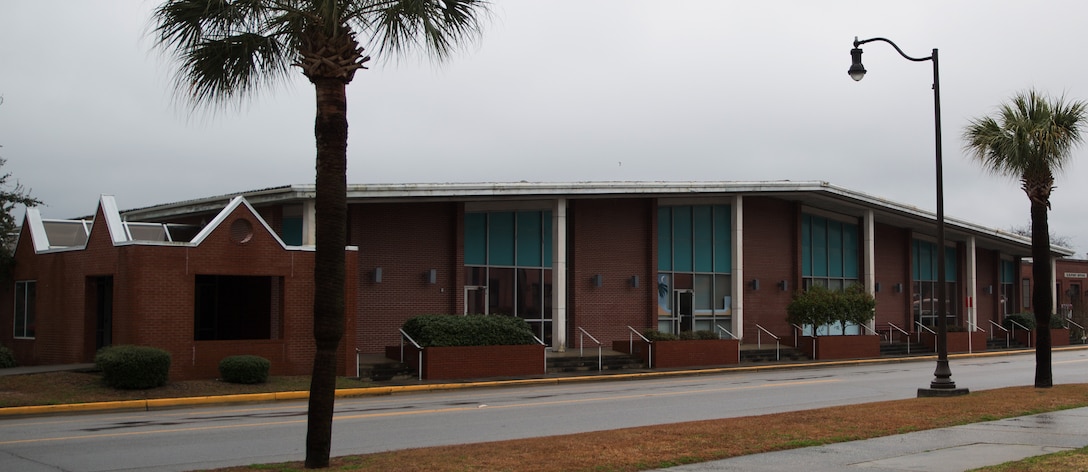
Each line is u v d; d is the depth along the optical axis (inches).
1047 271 866.8
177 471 452.1
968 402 703.7
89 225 1189.7
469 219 1358.3
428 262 1296.8
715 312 1627.7
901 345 1807.3
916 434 536.1
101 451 520.1
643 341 1344.7
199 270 949.8
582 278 1455.5
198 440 566.3
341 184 417.4
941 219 829.8
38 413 735.7
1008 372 1272.1
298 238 1253.1
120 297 927.7
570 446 477.4
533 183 1289.4
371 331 1244.5
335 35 417.7
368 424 655.1
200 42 444.1
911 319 2014.0
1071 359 1643.7
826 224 1847.9
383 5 439.2
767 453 467.2
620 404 812.6
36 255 1090.7
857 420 591.5
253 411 763.4
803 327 1649.9
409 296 1275.8
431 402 850.8
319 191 415.2
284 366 996.6
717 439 504.7
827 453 466.9
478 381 1063.6
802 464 434.6
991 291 2352.4
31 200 1336.1
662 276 1571.1
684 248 1603.1
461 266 1314.0
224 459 491.8
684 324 1588.3
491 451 461.7
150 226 1229.7
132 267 912.3
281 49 468.4
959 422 586.2
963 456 455.5
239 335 1163.3
